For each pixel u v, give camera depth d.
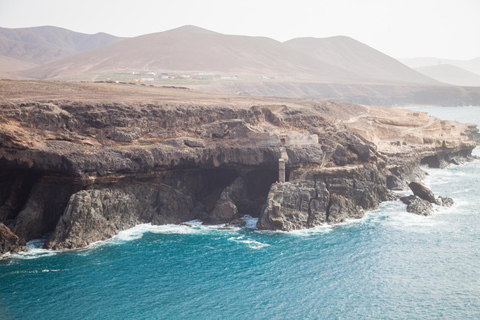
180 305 66.88
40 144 89.25
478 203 111.25
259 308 65.94
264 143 104.50
